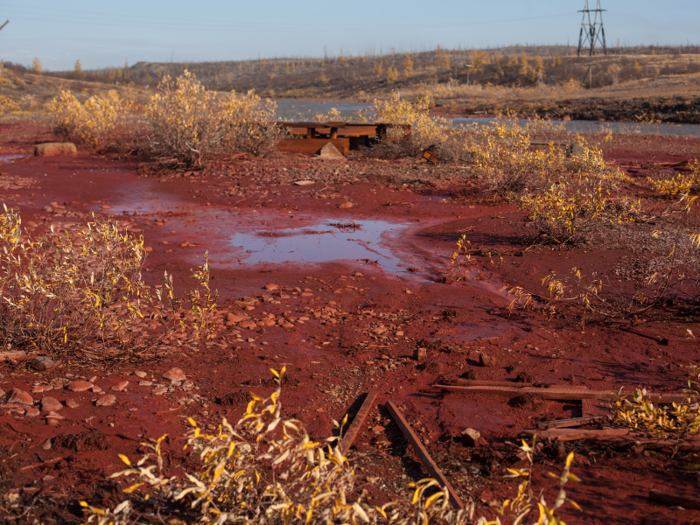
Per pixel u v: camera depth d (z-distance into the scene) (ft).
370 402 14.23
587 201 32.89
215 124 61.57
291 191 47.44
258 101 68.59
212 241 32.78
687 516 9.68
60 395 13.56
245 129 66.28
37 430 11.87
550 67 366.63
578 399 14.33
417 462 11.78
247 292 23.67
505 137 49.06
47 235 30.78
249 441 12.05
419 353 17.08
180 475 10.57
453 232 35.12
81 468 10.59
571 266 27.14
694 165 54.39
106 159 69.26
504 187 45.68
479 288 24.66
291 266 27.96
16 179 52.65
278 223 37.73
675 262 26.27
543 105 188.96
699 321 19.92
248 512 8.09
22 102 193.77
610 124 141.49
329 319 20.74
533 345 18.21
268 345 18.06
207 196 46.50
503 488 10.70
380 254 30.50
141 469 7.88
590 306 21.74
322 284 25.03
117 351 16.43
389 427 13.34
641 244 29.89
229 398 13.76
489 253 28.53
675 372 15.87
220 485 8.10
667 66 308.19
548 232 31.35
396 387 15.40
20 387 13.66
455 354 17.47
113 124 82.23
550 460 11.66
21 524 8.87
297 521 7.66
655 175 54.29
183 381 14.96
